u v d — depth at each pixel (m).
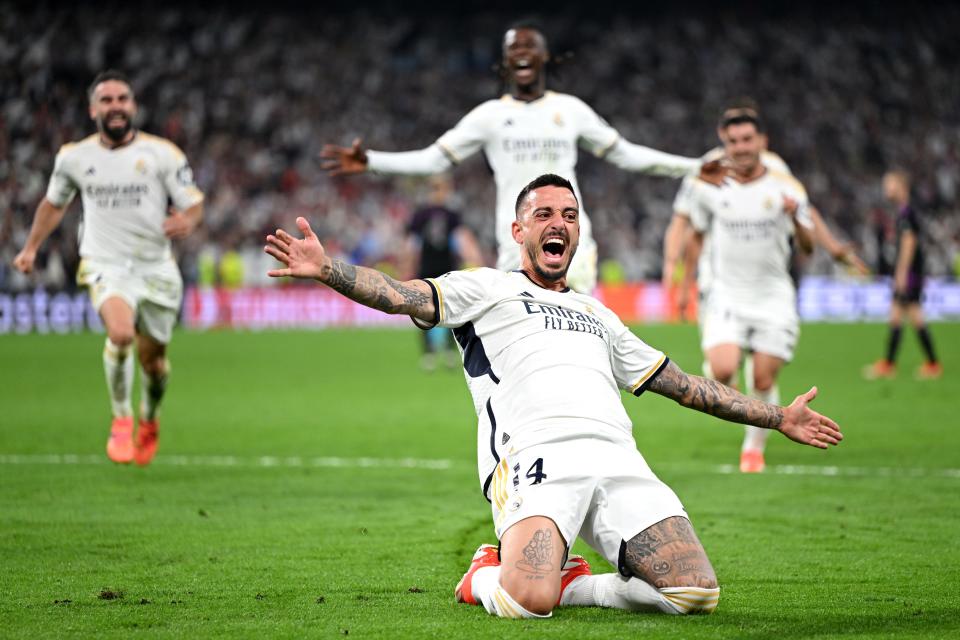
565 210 12.22
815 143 102.81
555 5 113.38
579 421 11.55
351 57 105.19
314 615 11.38
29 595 12.33
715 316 22.50
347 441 25.92
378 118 101.31
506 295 12.13
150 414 22.12
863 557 14.49
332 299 80.38
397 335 68.25
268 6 107.00
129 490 19.52
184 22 100.44
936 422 28.70
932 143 103.06
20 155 82.81
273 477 21.06
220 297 76.19
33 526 16.38
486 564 11.82
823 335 63.53
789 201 21.98
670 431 27.95
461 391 37.22
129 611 11.59
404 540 15.54
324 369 45.25
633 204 95.88
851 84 108.19
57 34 93.62
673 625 10.77
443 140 19.97
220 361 48.84
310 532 16.08
